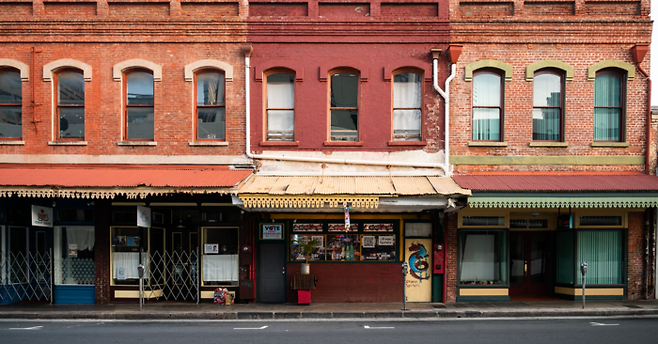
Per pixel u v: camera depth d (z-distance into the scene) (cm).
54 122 1374
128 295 1365
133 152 1355
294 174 1341
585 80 1359
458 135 1355
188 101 1356
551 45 1359
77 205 1394
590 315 1173
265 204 1174
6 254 1362
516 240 1509
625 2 1365
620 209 1378
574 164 1350
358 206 1173
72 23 1352
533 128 1370
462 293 1351
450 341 890
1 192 1164
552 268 1492
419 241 1376
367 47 1362
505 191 1196
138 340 912
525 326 1037
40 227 1465
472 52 1358
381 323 1091
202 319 1165
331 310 1203
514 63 1357
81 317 1174
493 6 1377
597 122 1380
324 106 1359
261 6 1377
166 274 1427
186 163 1351
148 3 1371
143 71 1383
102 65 1362
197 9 1377
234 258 1387
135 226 1383
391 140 1357
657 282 1371
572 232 1394
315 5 1360
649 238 1373
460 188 1210
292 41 1354
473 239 1386
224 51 1360
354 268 1366
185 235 1438
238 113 1358
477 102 1375
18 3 1372
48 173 1279
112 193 1171
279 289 1370
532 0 1353
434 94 1356
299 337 931
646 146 1355
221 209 1377
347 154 1355
